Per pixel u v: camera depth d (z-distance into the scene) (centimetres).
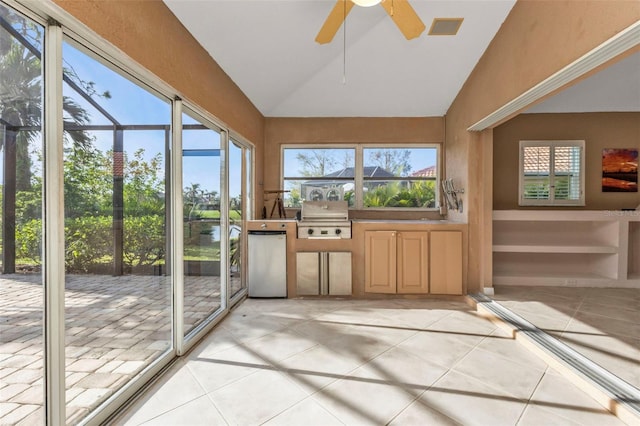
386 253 372
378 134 443
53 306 130
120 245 175
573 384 195
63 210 133
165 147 215
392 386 191
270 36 269
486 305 327
